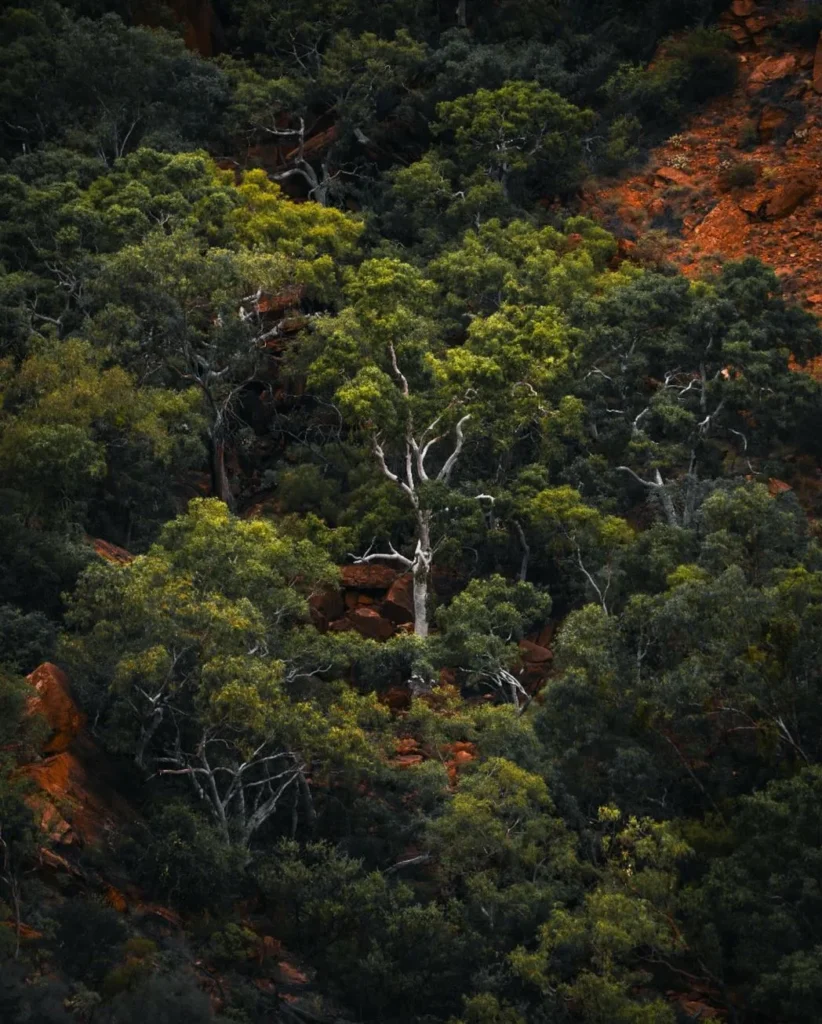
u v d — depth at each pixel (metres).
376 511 61.62
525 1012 42.97
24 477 54.28
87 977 39.97
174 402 60.12
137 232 68.56
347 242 71.81
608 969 42.56
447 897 46.66
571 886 45.72
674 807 48.88
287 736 46.41
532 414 63.91
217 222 70.56
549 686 49.75
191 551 49.12
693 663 47.72
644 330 66.94
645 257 79.06
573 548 60.31
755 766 48.94
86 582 47.03
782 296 72.94
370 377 60.06
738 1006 44.72
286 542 52.09
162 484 62.59
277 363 71.62
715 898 44.69
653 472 64.94
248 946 44.19
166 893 44.38
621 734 49.09
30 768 44.56
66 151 75.94
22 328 63.06
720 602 48.59
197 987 40.84
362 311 63.19
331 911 44.84
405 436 61.09
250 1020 41.72
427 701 53.50
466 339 72.06
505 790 46.44
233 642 46.25
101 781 46.41
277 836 48.91
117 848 44.72
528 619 57.84
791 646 48.00
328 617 59.59
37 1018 37.19
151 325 62.81
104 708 47.44
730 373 66.06
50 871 42.53
